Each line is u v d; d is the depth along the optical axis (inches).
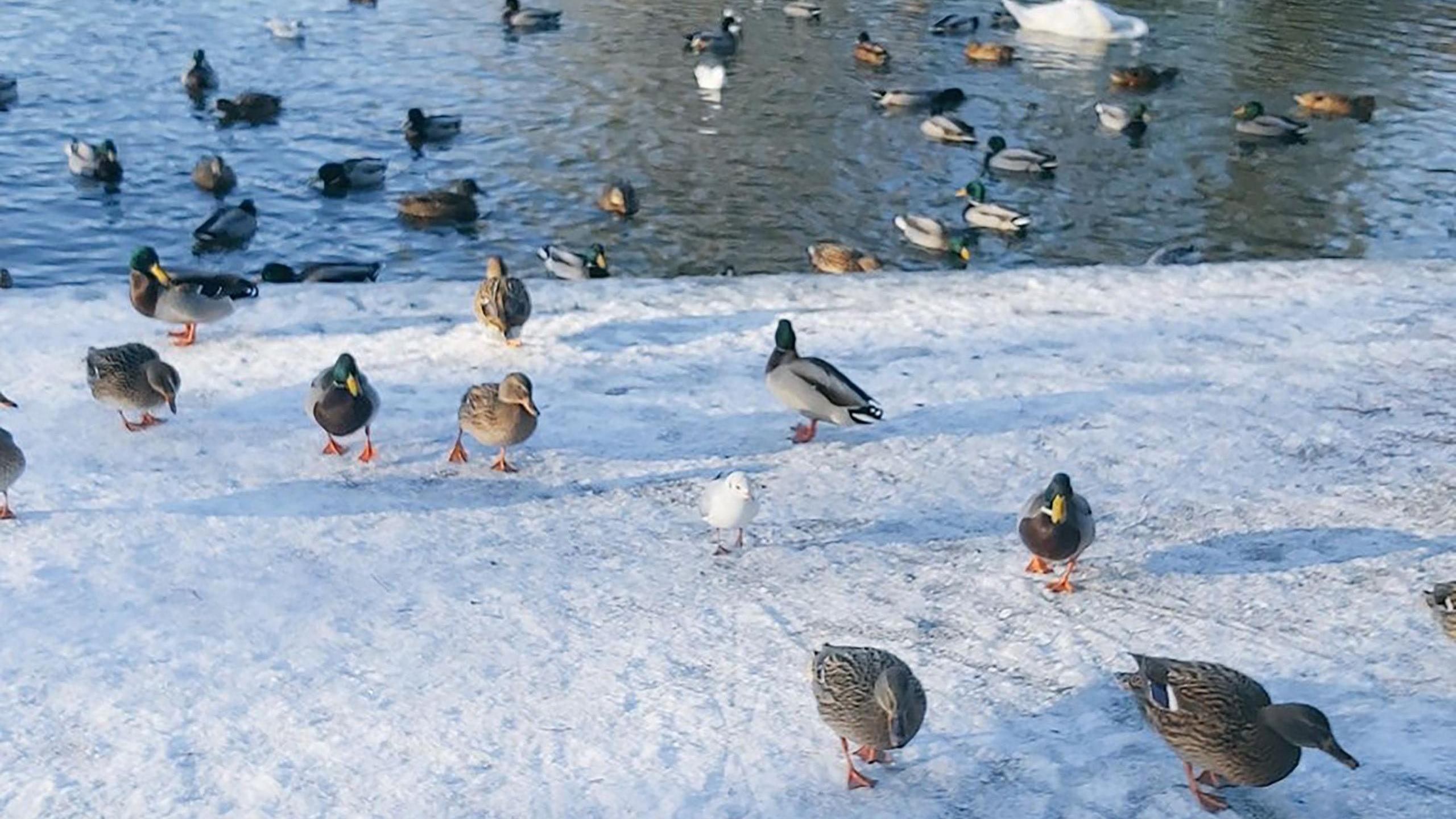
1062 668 319.0
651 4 1605.6
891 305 565.6
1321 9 1619.1
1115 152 1147.3
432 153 1093.1
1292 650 324.8
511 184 1029.2
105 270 880.9
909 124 1202.6
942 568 364.8
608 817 269.6
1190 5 1643.7
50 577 345.7
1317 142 1173.7
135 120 1155.3
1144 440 442.9
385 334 521.3
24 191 994.1
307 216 964.6
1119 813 272.1
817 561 367.9
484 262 893.8
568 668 317.1
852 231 960.3
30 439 423.5
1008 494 408.5
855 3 1638.8
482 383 477.1
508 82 1285.7
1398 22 1563.7
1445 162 1123.9
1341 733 293.4
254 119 1165.7
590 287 580.7
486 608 341.4
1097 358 510.9
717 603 346.0
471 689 308.5
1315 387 484.7
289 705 300.4
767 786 279.6
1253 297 580.4
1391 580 356.5
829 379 426.9
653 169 1067.3
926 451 435.2
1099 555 371.6
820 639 330.3
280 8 1535.4
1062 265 919.7
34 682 303.3
